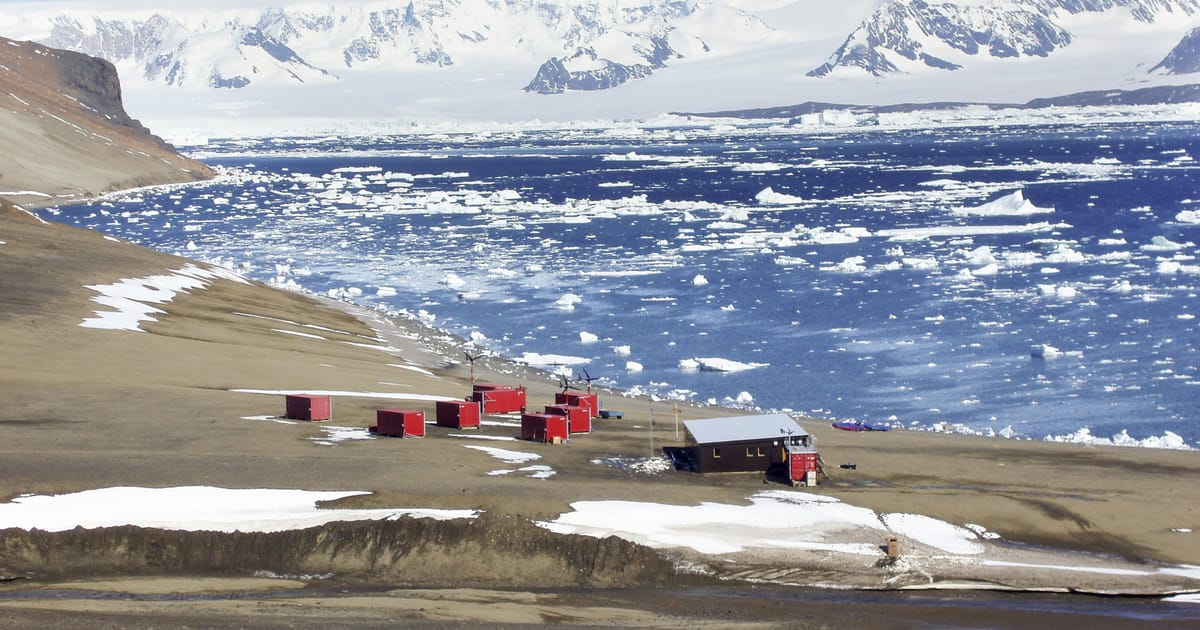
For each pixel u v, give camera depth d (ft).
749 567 234.38
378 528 242.17
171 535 240.12
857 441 326.85
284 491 257.14
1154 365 426.51
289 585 229.45
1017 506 260.83
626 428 333.62
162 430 302.04
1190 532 252.01
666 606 217.77
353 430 313.12
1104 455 311.47
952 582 230.89
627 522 246.68
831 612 214.90
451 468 276.41
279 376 380.58
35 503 249.14
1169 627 208.74
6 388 336.08
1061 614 215.92
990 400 390.42
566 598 222.89
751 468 285.23
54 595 219.20
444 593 223.92
